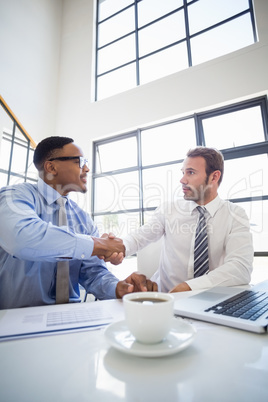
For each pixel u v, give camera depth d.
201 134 3.07
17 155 2.89
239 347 0.32
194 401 0.20
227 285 0.76
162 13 3.80
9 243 0.62
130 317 0.30
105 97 4.01
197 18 3.46
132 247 1.09
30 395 0.21
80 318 0.45
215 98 2.92
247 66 2.79
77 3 4.58
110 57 4.15
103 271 0.87
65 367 0.27
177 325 0.37
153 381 0.24
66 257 0.66
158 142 3.37
